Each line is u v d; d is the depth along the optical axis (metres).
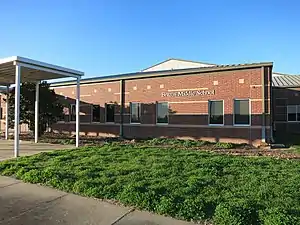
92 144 15.81
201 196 5.53
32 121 19.78
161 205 5.11
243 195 5.64
